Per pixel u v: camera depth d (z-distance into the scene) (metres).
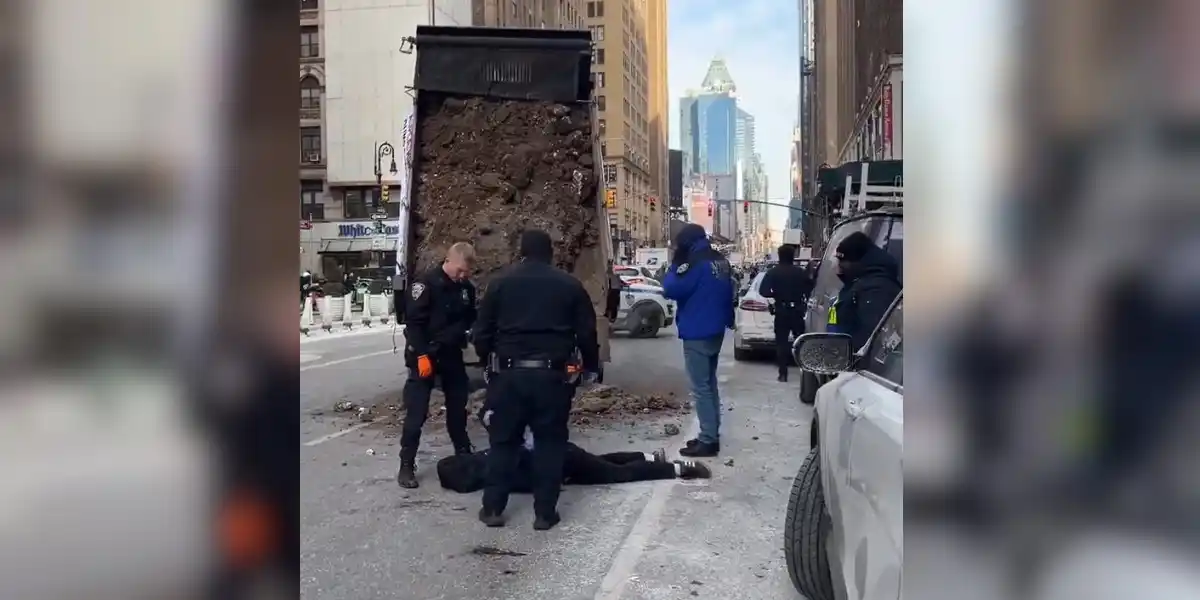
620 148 105.88
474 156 10.18
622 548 4.78
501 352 5.16
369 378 12.23
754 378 11.97
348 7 49.50
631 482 6.27
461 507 5.67
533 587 4.20
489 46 10.30
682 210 129.88
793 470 6.57
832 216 19.41
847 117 67.44
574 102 10.51
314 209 50.25
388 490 6.11
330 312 23.17
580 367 5.30
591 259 10.10
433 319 6.29
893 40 34.66
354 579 4.32
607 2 107.88
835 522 3.12
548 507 5.16
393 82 49.47
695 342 6.99
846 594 2.85
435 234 9.79
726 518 5.33
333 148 49.88
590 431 8.17
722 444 7.55
